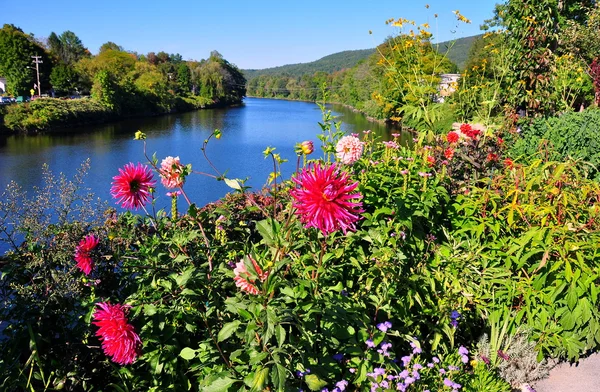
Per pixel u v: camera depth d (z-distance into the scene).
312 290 2.37
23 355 2.23
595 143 6.12
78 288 2.38
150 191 2.54
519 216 3.37
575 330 3.02
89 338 2.34
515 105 8.03
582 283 2.92
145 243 2.72
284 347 1.92
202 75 84.56
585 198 3.50
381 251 2.83
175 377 2.20
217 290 2.43
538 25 7.80
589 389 2.92
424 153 4.39
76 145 30.00
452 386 2.44
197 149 28.14
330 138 3.70
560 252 2.95
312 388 1.94
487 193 3.54
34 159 24.00
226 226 3.19
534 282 3.05
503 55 8.15
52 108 40.31
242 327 2.02
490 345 3.01
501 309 3.11
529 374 2.98
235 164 22.33
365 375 2.39
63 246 2.53
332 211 1.82
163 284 2.26
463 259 3.26
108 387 2.33
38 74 57.28
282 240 2.03
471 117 8.79
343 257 3.03
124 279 2.69
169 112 63.72
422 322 3.02
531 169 3.86
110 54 75.88
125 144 30.77
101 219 2.87
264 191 4.11
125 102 53.47
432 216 3.52
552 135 6.57
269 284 1.86
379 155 4.47
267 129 41.47
